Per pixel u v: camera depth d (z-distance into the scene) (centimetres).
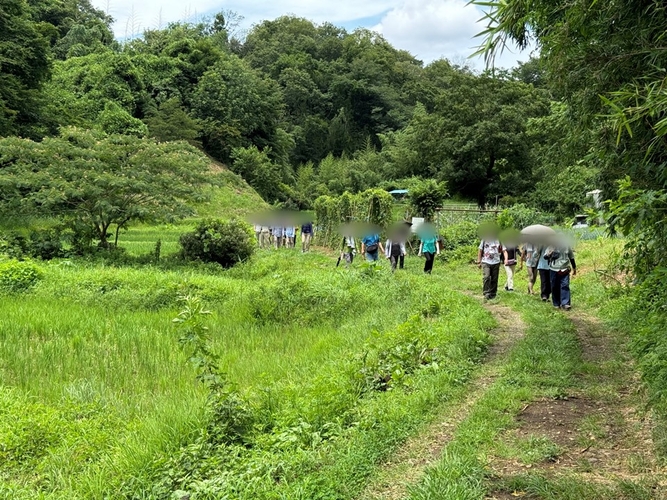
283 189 5606
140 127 4850
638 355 695
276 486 407
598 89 596
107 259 1675
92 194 1625
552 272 1153
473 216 2592
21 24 3650
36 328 929
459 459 425
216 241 1769
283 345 884
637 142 632
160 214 1681
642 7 507
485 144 4591
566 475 411
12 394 636
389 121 8569
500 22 482
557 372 662
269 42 10050
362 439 470
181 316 597
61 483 460
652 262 787
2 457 505
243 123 6028
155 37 7188
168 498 423
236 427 525
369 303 1139
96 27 6956
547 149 1304
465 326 850
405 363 691
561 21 571
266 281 1312
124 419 586
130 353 823
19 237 1655
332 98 8819
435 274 1705
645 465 428
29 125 3622
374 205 1978
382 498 392
